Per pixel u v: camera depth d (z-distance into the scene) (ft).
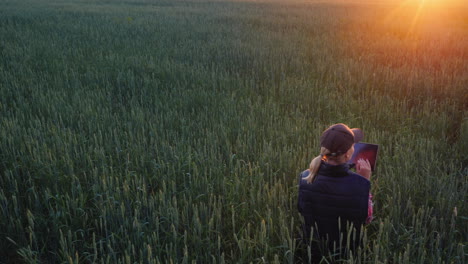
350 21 62.44
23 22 58.65
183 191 13.03
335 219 9.11
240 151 16.17
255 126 18.62
